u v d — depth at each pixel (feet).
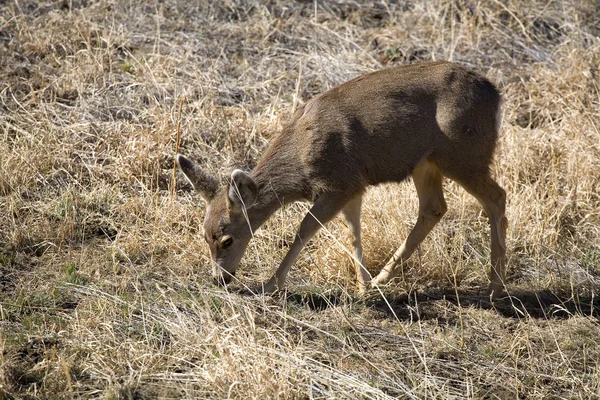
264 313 37.19
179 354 34.14
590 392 33.76
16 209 44.50
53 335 35.27
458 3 65.82
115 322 36.42
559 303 40.93
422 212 42.16
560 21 65.36
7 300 37.96
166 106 52.37
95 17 60.75
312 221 39.88
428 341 36.88
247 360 32.73
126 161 48.14
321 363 33.88
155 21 61.21
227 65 57.82
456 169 40.40
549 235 45.34
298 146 40.06
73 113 51.90
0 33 57.88
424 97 39.99
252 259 43.45
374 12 65.57
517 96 56.85
